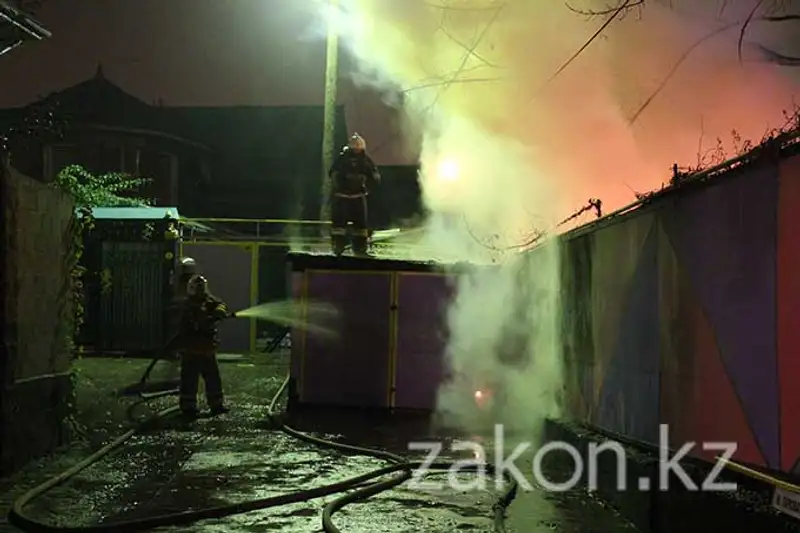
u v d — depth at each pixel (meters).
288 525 5.72
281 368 16.28
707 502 4.89
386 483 6.83
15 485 6.71
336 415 10.95
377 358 11.43
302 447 8.65
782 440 4.33
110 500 6.32
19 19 8.94
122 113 25.73
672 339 5.67
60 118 10.73
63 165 24.53
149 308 18.23
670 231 5.70
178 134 29.86
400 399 11.34
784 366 4.32
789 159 4.30
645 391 6.16
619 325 6.77
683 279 5.50
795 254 4.24
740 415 4.74
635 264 6.40
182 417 10.41
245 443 8.81
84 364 15.86
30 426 7.40
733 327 4.82
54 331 7.95
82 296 8.81
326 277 11.58
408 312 11.47
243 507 6.04
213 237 20.81
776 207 4.40
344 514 6.04
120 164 25.22
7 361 6.87
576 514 6.22
